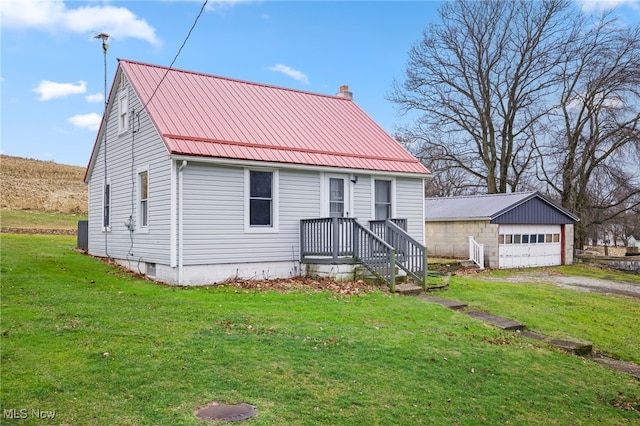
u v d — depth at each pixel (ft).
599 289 56.54
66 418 16.34
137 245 48.06
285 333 27.58
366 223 53.42
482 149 106.42
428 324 32.60
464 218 74.69
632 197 97.81
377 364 24.13
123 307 31.09
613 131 91.50
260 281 44.62
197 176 42.80
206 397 18.69
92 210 59.88
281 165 46.50
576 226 100.83
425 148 110.63
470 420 19.71
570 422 20.93
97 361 21.18
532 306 42.83
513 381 24.47
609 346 33.81
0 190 132.16
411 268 46.06
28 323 25.84
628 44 90.17
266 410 18.07
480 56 102.32
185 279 41.86
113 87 53.52
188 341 24.67
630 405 23.80
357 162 52.65
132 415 16.84
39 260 47.42
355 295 39.75
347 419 18.21
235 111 52.08
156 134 44.42
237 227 44.98
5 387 18.13
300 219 48.80
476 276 62.85
